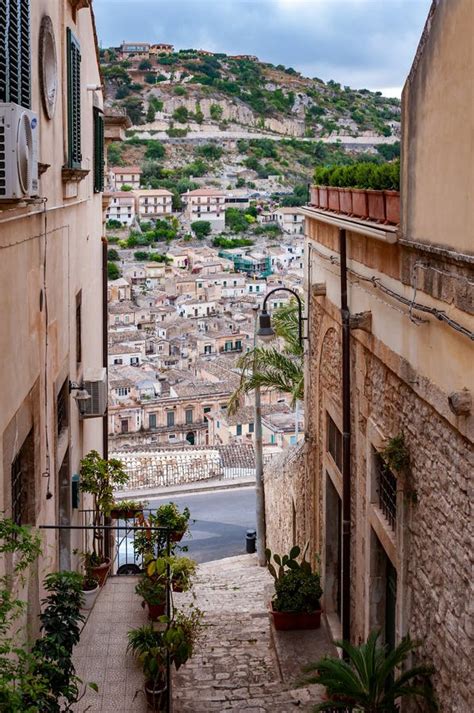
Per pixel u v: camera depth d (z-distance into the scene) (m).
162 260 144.50
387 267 6.94
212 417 69.25
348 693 6.22
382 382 7.35
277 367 17.17
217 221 168.12
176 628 7.53
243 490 32.62
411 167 6.09
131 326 103.62
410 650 6.34
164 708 7.18
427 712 5.98
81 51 10.06
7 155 4.55
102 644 8.14
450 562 5.48
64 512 8.70
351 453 8.71
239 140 193.75
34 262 6.30
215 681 8.89
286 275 126.50
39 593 6.36
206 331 100.00
